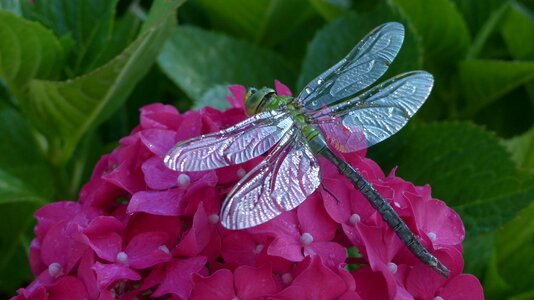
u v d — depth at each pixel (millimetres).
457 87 604
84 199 459
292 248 416
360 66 465
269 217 413
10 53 514
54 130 540
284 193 421
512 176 515
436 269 422
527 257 549
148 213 430
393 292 410
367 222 428
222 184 434
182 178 431
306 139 441
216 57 586
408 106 450
